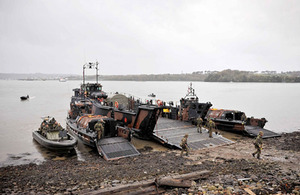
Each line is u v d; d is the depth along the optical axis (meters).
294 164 12.80
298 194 8.62
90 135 16.64
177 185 9.40
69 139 17.19
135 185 9.05
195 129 21.55
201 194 8.83
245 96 82.81
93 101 26.42
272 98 74.38
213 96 82.81
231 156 14.78
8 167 13.41
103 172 11.88
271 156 14.61
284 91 117.19
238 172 11.34
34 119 31.62
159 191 9.03
